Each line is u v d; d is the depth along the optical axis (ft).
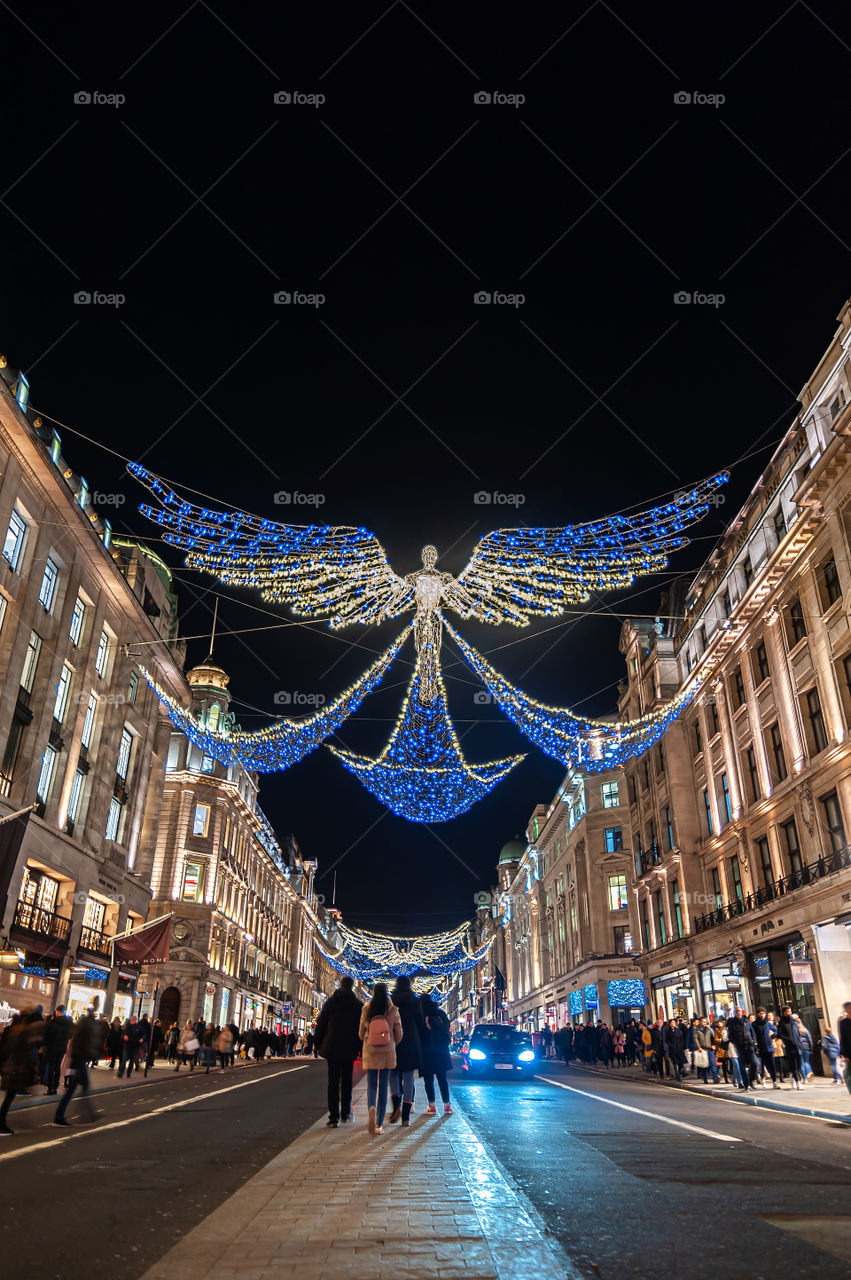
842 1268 14.52
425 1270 13.15
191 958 140.67
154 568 116.98
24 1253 15.12
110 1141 29.27
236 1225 16.07
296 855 257.96
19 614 73.92
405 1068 32.37
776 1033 59.11
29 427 70.95
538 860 215.92
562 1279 12.80
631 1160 25.81
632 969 142.92
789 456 79.51
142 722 110.32
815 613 73.51
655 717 102.73
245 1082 65.41
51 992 80.64
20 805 74.18
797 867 79.61
